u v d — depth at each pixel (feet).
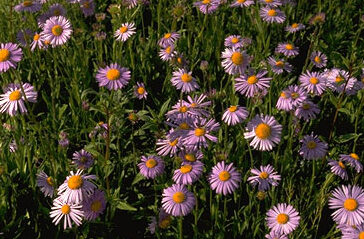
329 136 3.38
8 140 3.11
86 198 2.63
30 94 2.83
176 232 2.91
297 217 2.68
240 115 2.90
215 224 2.90
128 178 3.26
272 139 2.76
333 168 2.99
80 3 4.11
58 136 3.36
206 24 4.04
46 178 2.88
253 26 4.11
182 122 2.85
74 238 2.94
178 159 2.76
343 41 4.16
